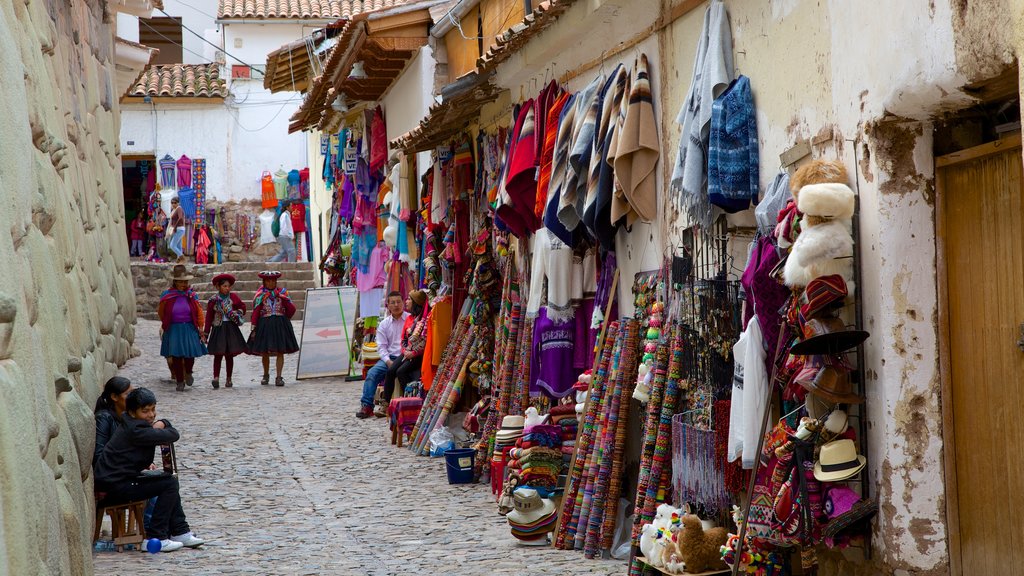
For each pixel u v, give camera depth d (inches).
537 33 342.0
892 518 181.3
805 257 184.5
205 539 309.9
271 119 1197.7
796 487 190.7
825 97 198.4
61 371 245.1
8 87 197.2
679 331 248.5
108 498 296.8
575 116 318.7
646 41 287.0
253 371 748.0
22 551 161.8
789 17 211.8
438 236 509.4
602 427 287.9
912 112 176.7
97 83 548.4
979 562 175.8
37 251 224.8
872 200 183.5
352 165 730.8
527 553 285.7
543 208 343.0
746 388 205.8
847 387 187.5
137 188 1282.0
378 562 277.3
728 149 228.1
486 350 423.5
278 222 1180.5
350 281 799.1
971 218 175.2
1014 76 157.8
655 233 284.5
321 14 1146.7
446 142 492.7
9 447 162.7
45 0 349.4
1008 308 167.3
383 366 546.3
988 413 172.7
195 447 462.9
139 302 1042.1
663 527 242.1
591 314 337.1
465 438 442.9
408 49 558.3
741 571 214.5
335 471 414.0
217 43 1279.5
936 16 163.6
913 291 181.5
